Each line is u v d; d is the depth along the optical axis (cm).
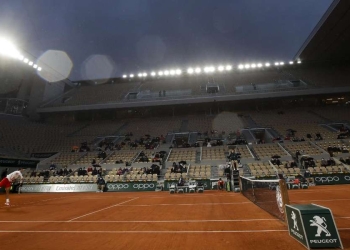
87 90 4594
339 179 1906
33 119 3916
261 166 2120
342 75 3884
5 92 3666
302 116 3428
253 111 3884
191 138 3180
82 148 3050
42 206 1054
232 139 3006
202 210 811
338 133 2708
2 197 1611
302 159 2153
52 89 4275
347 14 2814
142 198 1359
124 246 427
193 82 4419
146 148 2939
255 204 922
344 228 489
